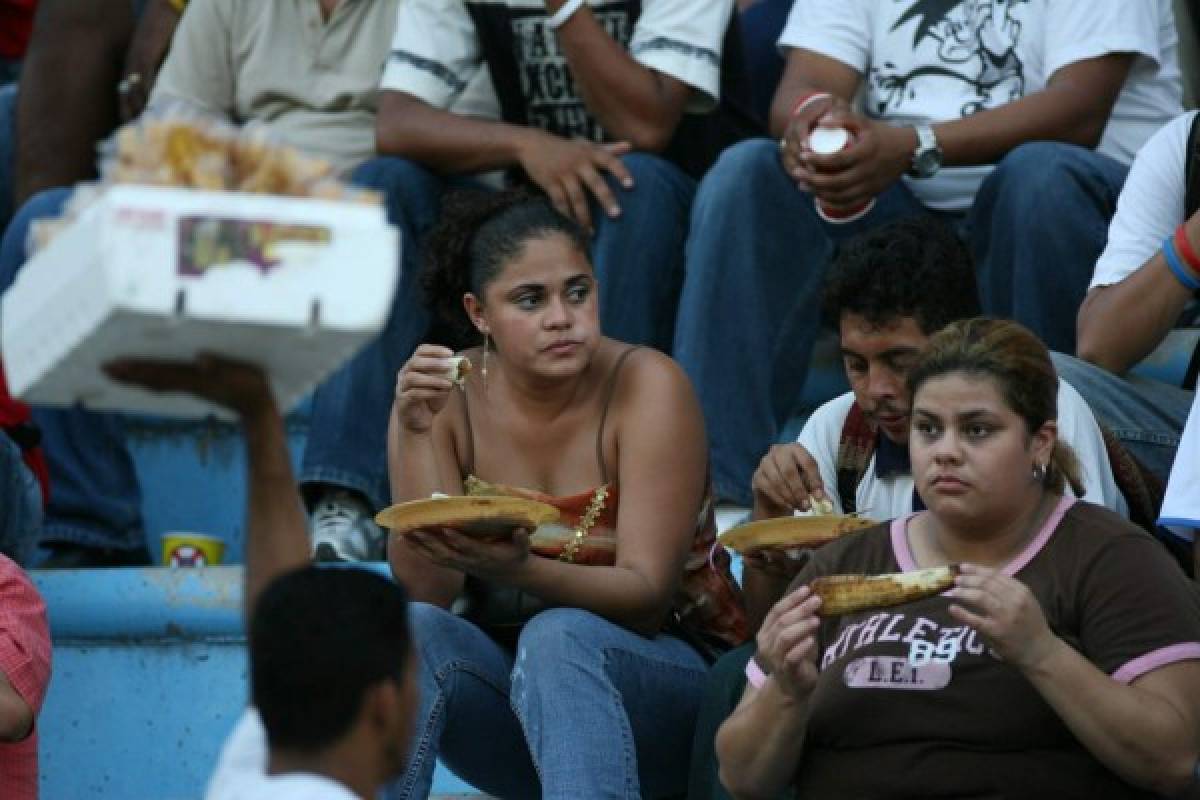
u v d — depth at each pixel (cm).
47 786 1684
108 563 1898
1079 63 1797
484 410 1434
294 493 886
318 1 2042
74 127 2122
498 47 1920
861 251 1373
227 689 1664
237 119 2075
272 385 852
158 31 2119
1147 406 1458
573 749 1263
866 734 1167
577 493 1406
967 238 1783
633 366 1428
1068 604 1150
